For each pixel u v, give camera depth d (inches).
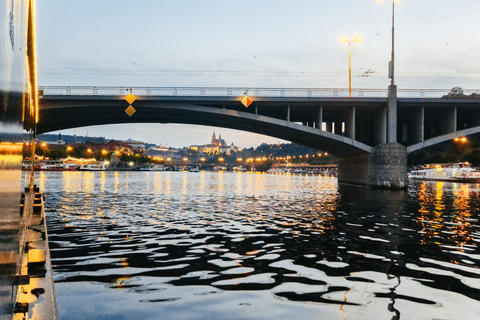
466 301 249.0
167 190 1567.4
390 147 1657.2
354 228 578.2
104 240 462.6
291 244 446.3
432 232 544.4
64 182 2054.6
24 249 196.2
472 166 2780.5
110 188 1617.9
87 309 226.4
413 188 1785.2
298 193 1443.2
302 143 2233.0
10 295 68.2
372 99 1678.2
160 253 390.3
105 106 1587.1
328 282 290.2
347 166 2215.8
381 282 291.4
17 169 70.8
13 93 60.7
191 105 1621.6
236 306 236.1
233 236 499.5
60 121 1854.1
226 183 2479.1
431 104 1708.9
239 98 1615.4
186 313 223.3
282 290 268.8
